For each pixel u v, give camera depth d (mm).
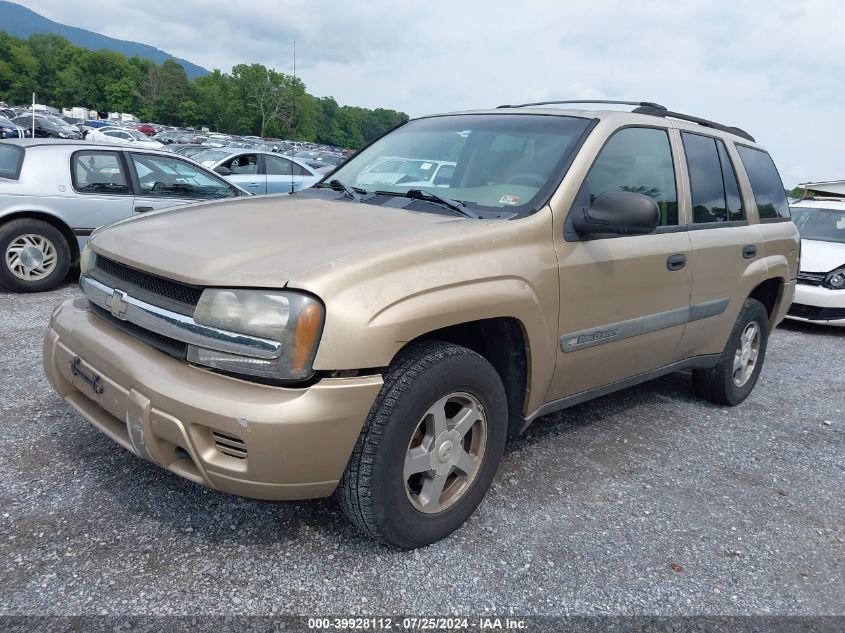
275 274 2271
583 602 2471
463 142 3566
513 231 2842
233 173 11320
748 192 4512
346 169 3916
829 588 2717
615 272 3273
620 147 3453
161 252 2553
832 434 4488
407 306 2369
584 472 3527
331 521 2840
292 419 2188
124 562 2469
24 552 2477
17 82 122562
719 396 4703
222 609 2270
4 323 5488
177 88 122562
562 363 3141
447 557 2662
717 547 2936
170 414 2277
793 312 8180
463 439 2801
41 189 6641
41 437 3389
